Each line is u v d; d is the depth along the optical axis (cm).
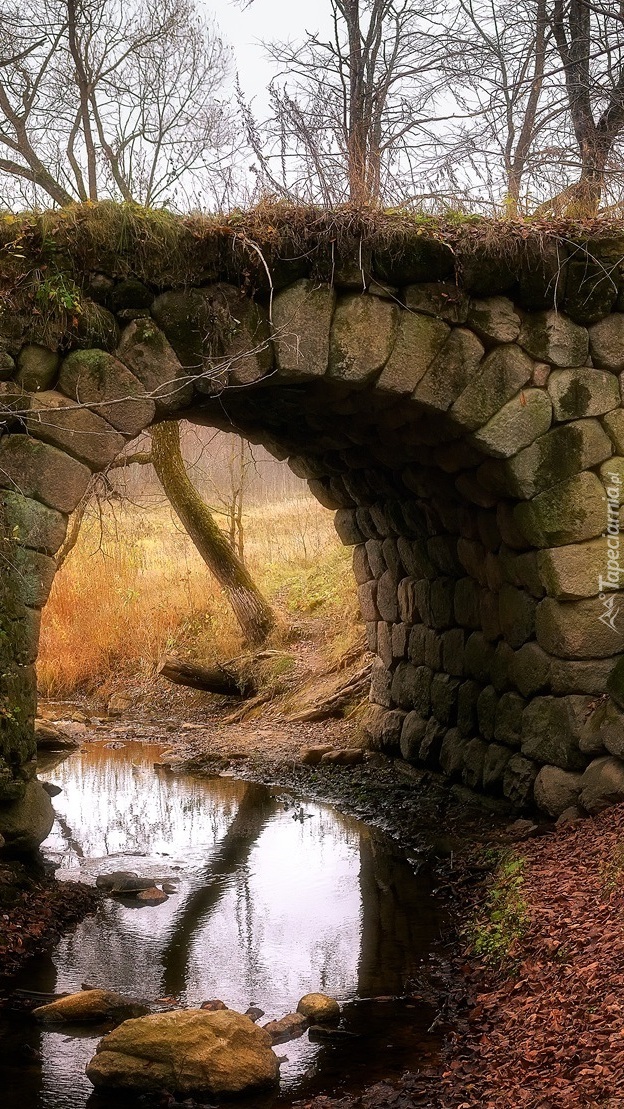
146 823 870
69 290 606
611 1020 409
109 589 1611
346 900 670
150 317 629
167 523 1961
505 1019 467
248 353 607
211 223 632
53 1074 452
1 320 604
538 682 730
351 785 953
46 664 1533
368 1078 444
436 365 676
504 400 688
